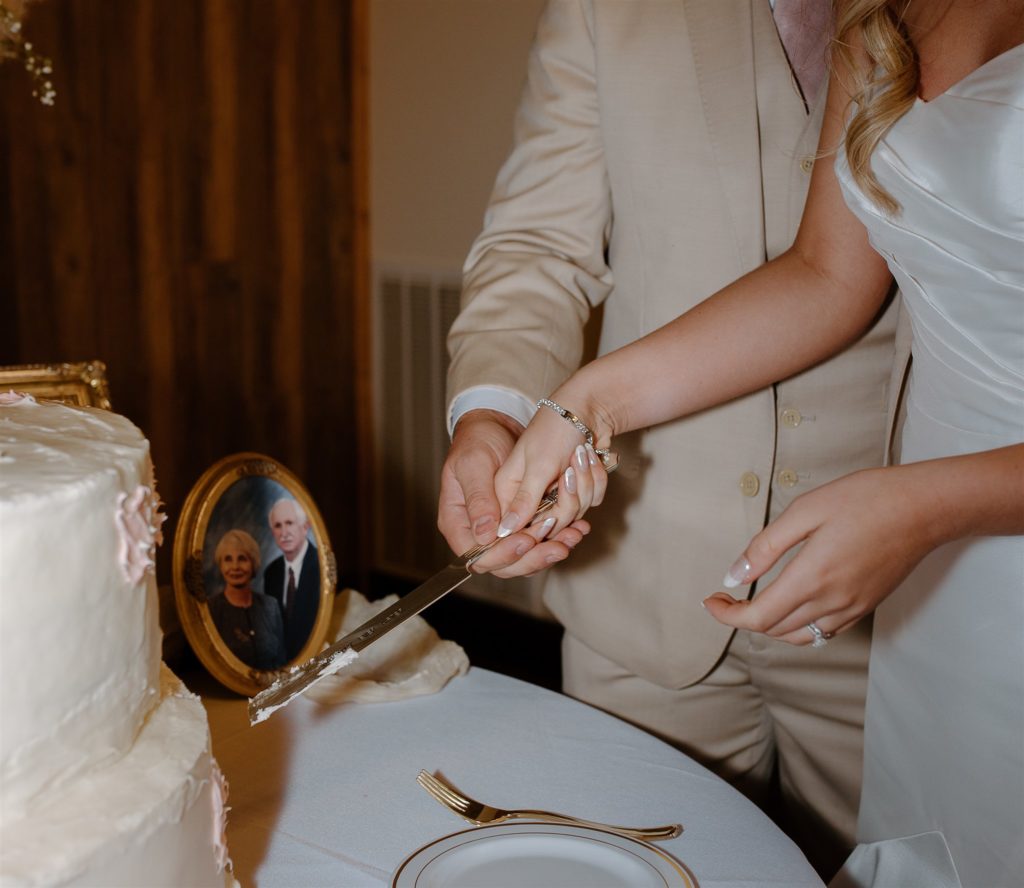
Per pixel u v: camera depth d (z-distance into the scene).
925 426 0.99
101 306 2.89
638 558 1.28
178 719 0.78
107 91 2.80
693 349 1.04
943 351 0.94
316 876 0.85
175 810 0.69
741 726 1.35
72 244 2.81
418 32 3.14
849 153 0.92
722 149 1.17
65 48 2.71
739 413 1.20
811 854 1.34
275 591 1.21
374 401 3.50
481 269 1.30
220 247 3.10
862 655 1.25
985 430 0.92
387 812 0.94
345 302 3.41
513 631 3.20
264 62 3.09
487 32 2.99
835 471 1.23
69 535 0.64
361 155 3.35
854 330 1.07
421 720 1.10
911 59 0.90
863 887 1.05
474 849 0.85
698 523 1.24
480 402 1.17
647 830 0.90
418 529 3.47
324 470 3.46
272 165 3.16
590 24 1.23
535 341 1.21
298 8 3.12
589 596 1.33
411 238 3.30
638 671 1.31
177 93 2.93
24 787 0.65
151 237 2.96
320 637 1.23
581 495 0.97
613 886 0.81
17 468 0.66
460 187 3.14
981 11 0.89
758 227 1.18
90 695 0.67
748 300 1.05
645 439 1.26
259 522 1.21
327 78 3.23
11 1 1.14
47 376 1.16
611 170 1.25
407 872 0.82
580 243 1.30
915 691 1.03
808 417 1.21
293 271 3.27
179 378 3.07
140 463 0.72
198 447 3.15
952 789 1.00
